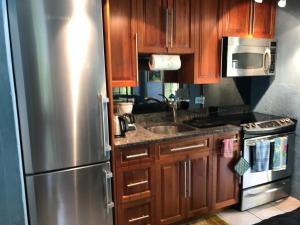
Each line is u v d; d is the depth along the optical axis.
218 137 2.34
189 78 2.51
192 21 2.32
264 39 2.68
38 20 1.48
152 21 2.14
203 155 2.29
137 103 2.56
